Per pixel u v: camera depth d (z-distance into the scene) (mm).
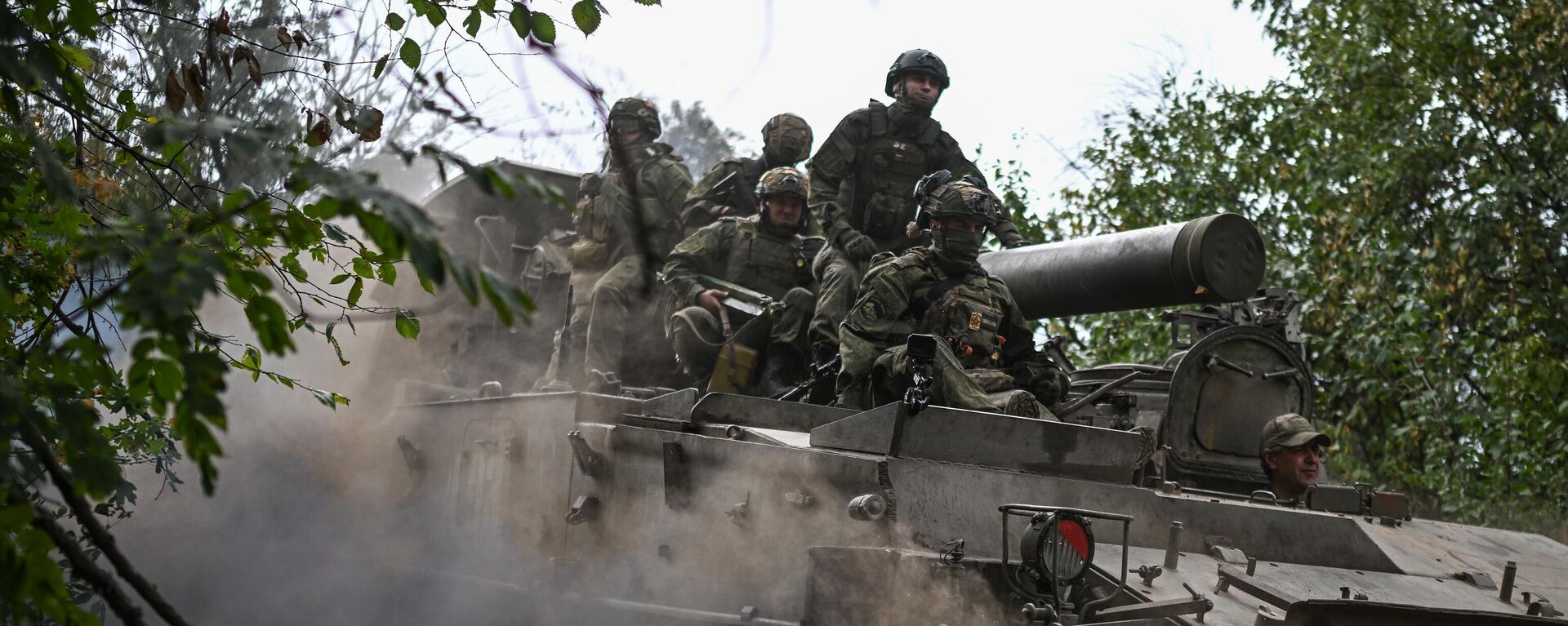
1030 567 4945
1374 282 16172
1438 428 15336
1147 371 8523
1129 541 5953
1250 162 18797
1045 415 6625
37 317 4578
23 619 3359
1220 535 6176
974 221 7379
